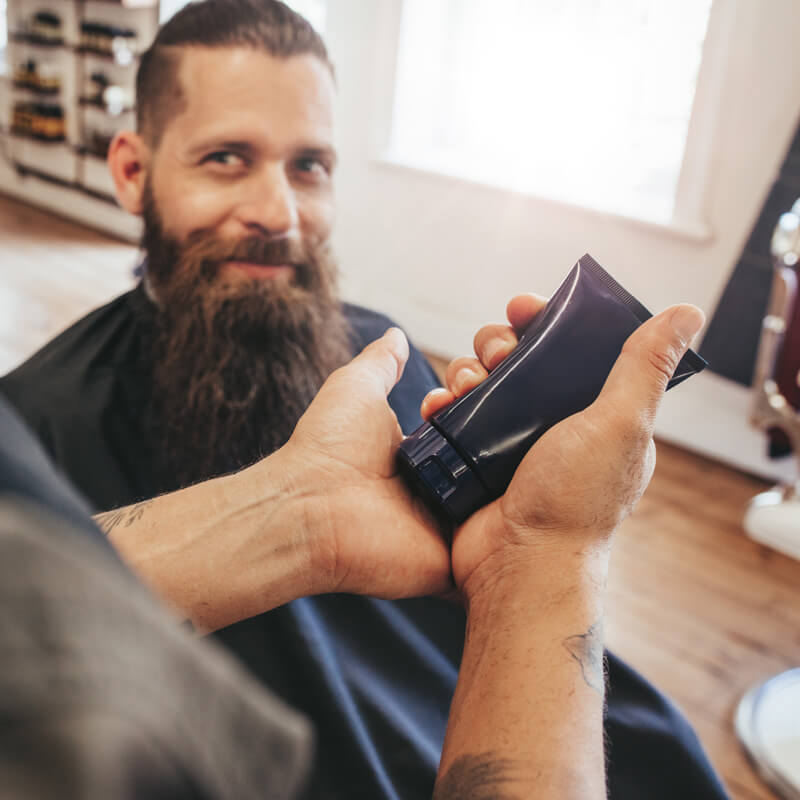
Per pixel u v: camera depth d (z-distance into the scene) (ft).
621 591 6.88
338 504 1.68
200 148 2.50
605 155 10.08
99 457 2.40
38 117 16.42
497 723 1.33
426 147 11.67
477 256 11.18
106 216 16.31
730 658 6.18
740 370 9.11
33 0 16.33
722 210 8.87
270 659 2.18
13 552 0.38
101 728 0.35
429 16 11.00
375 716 2.24
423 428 1.71
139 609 0.43
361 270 12.49
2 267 13.74
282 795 0.47
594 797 1.23
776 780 5.02
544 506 1.54
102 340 2.58
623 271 9.84
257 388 2.63
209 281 2.59
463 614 2.52
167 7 14.26
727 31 8.39
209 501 1.65
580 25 9.71
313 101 2.53
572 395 1.65
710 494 8.68
